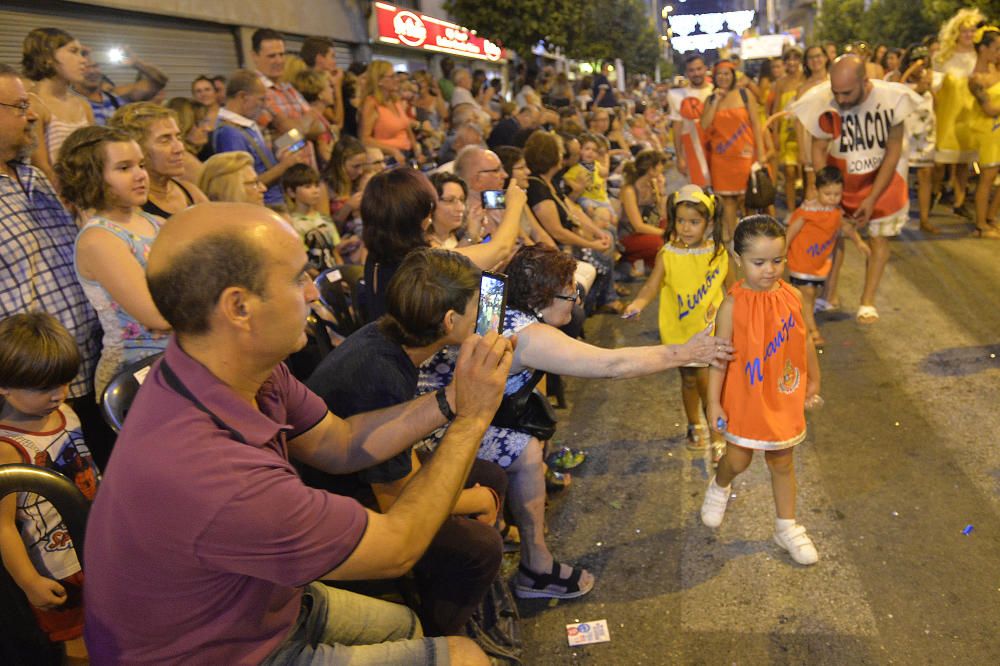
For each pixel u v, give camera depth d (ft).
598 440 13.94
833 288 19.48
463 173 14.43
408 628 6.72
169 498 4.61
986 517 10.68
